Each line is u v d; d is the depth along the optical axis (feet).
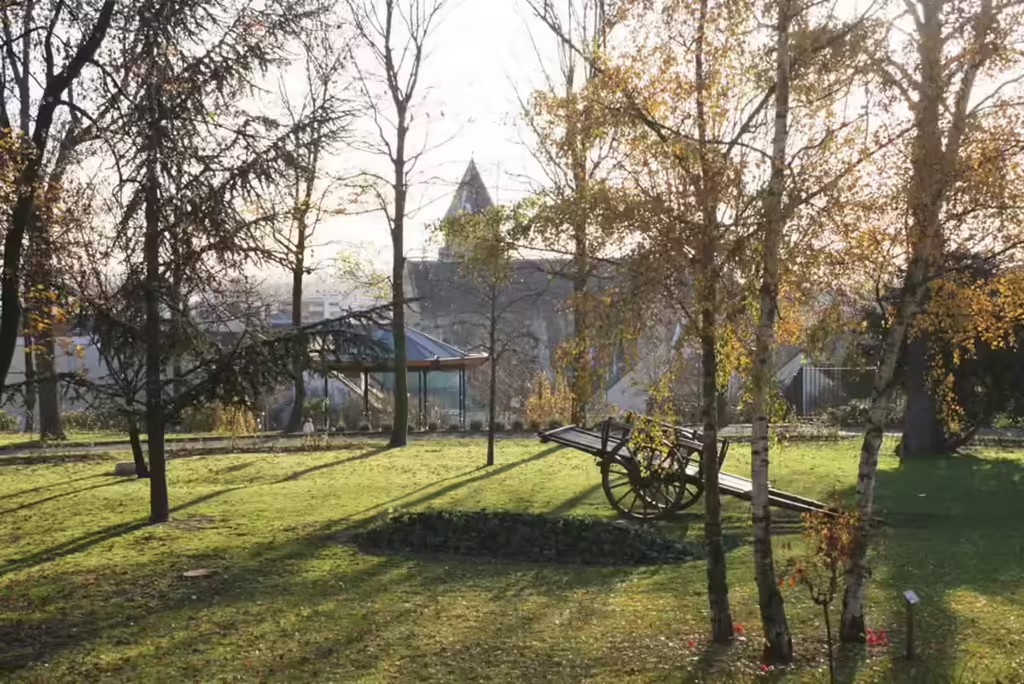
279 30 46.62
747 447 85.40
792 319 25.23
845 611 24.84
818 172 22.76
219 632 27.91
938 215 23.72
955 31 23.03
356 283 100.48
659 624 27.50
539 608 30.17
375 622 28.73
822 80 23.22
